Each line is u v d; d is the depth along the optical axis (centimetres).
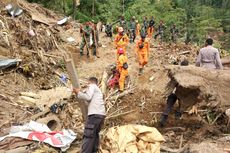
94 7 4094
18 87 1150
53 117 937
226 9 7025
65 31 2034
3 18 1480
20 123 896
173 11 4950
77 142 853
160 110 1069
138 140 762
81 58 1661
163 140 756
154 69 1350
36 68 1305
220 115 939
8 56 1294
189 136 904
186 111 941
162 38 2558
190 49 2052
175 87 933
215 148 706
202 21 5084
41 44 1531
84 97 731
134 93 1171
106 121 1004
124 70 1176
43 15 2081
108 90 1202
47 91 1151
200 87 872
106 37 2272
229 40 5725
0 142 780
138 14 4756
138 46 1334
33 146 787
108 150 755
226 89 890
